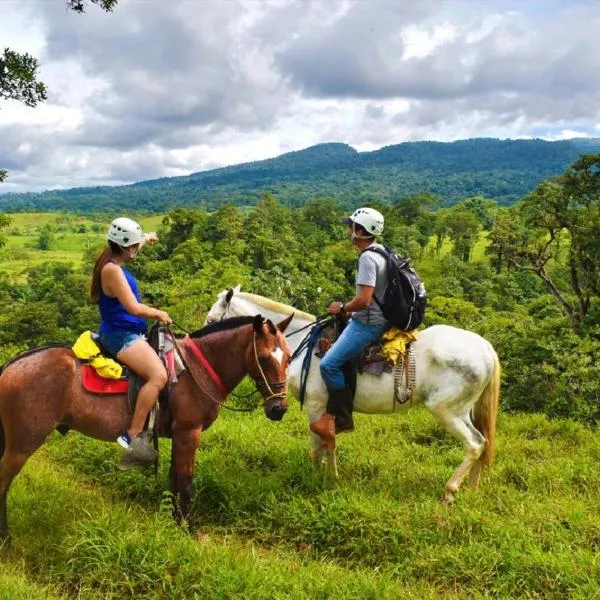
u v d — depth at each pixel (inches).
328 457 239.9
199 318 882.8
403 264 222.7
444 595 168.1
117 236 179.6
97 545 172.6
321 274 2564.0
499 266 2677.2
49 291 2610.7
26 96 553.6
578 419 337.7
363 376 229.0
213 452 263.7
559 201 1109.1
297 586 162.2
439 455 274.5
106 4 486.9
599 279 1077.1
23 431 178.7
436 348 224.8
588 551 178.2
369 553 186.4
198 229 3051.2
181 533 184.1
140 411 184.4
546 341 413.1
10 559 176.7
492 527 191.9
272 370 200.5
